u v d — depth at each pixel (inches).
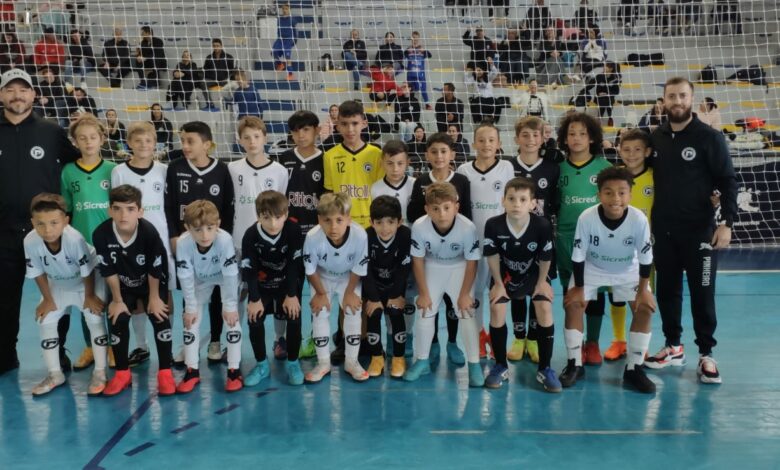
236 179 158.9
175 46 392.2
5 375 152.4
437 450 114.4
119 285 142.0
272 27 387.2
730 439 118.0
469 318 143.6
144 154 152.9
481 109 342.3
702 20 407.2
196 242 138.9
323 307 147.3
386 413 130.3
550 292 141.6
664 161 148.2
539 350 143.3
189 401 137.1
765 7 402.0
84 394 141.3
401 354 151.4
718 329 181.5
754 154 305.4
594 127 157.4
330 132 268.8
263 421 126.9
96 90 357.7
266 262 145.9
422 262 145.9
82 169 154.4
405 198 158.7
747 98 390.9
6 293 151.6
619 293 147.3
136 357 159.8
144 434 121.5
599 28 383.2
